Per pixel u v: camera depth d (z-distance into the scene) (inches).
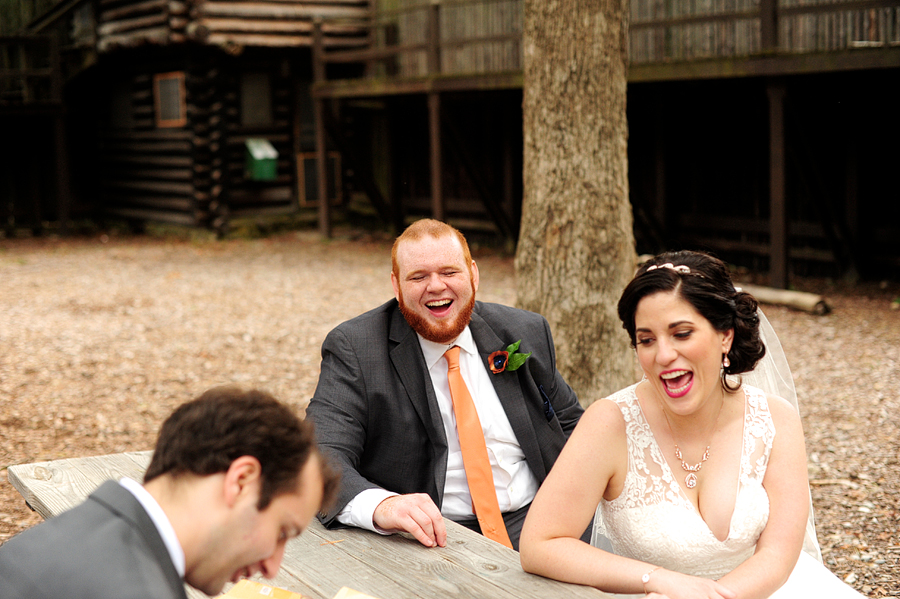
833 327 309.4
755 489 80.3
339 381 103.9
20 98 660.7
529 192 172.7
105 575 42.7
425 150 593.0
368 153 649.6
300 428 48.6
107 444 203.0
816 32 370.6
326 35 611.2
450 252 103.0
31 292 406.6
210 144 591.5
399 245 105.0
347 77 645.3
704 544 79.6
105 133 688.4
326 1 611.5
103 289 417.1
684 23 362.3
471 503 106.0
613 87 166.1
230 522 46.2
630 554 83.2
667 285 75.9
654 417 82.3
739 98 419.5
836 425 209.5
